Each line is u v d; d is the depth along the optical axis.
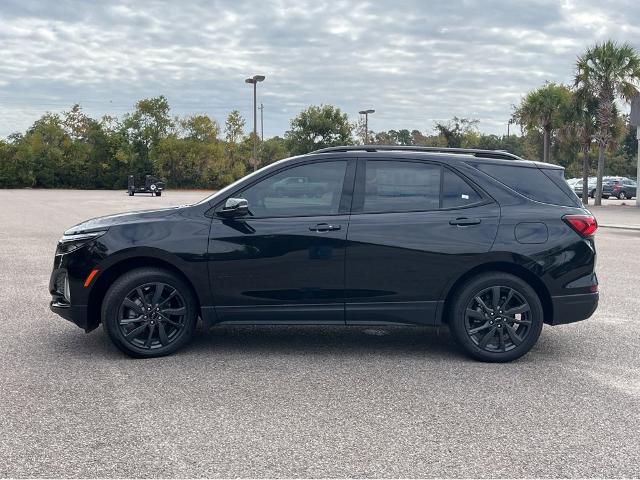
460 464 3.61
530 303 5.66
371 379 5.18
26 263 11.63
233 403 4.57
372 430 4.09
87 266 5.59
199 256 5.60
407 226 5.65
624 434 4.07
